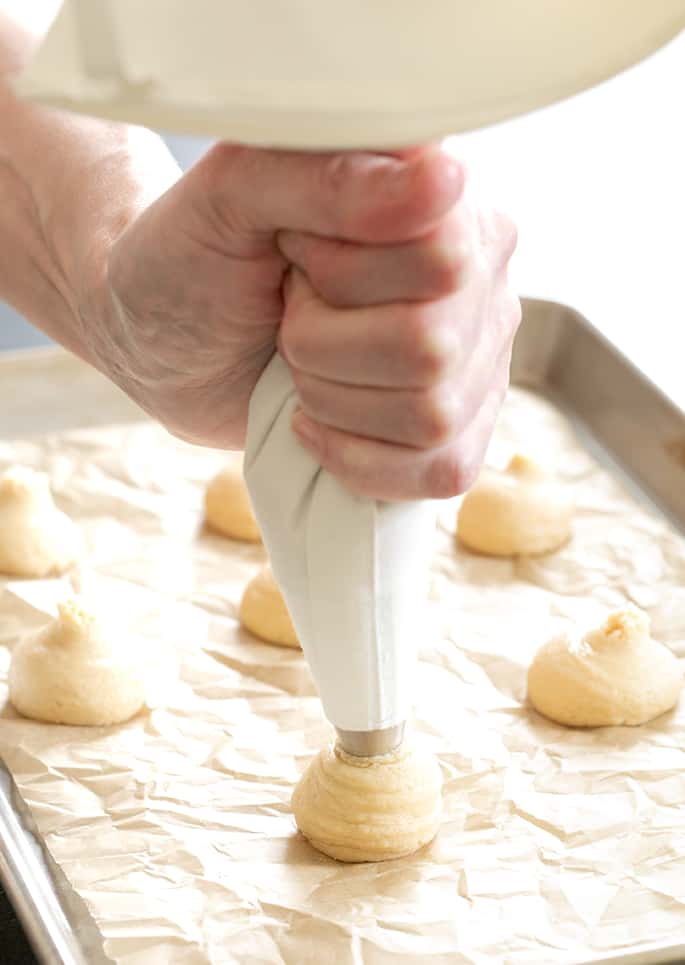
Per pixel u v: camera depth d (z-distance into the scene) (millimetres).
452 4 542
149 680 819
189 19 539
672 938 689
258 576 856
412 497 616
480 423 623
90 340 726
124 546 904
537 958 685
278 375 636
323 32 538
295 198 587
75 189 730
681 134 1269
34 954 692
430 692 810
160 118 537
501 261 617
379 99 536
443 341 589
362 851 721
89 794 760
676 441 909
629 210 1162
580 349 967
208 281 631
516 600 865
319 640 664
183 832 741
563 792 757
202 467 954
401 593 654
